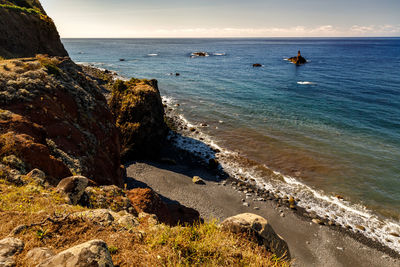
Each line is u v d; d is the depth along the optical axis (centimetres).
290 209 2223
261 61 13125
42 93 1269
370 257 1756
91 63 11362
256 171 2822
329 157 3091
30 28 4231
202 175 2733
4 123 979
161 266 482
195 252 543
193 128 3944
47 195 750
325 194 2411
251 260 554
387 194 2391
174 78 8050
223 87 6906
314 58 14662
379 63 12169
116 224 631
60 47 4862
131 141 2947
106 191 1003
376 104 5231
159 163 2953
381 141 3519
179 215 1547
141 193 1323
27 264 406
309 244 1866
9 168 827
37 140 1031
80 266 371
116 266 459
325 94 6122
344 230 1986
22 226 520
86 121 1462
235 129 3991
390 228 1994
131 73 8719
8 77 1231
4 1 4359
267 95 6053
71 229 551
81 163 1184
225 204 2256
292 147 3366
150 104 3055
